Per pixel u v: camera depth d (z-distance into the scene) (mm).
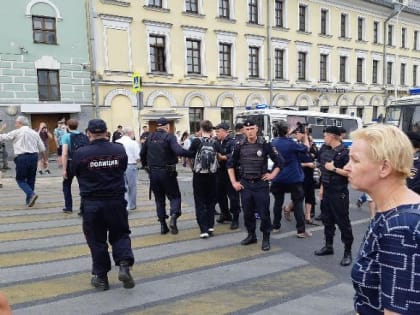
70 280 4906
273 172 6125
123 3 21328
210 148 6652
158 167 6836
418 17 40594
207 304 4254
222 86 25656
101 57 20812
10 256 5793
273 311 4082
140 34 22094
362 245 1579
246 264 5516
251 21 27125
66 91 20000
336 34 32719
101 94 20938
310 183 7766
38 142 9023
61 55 19797
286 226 7648
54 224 7590
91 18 20391
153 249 6176
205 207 6801
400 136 1529
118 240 4613
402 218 1405
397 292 1354
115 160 4457
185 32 23844
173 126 23719
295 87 29969
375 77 37344
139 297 4422
